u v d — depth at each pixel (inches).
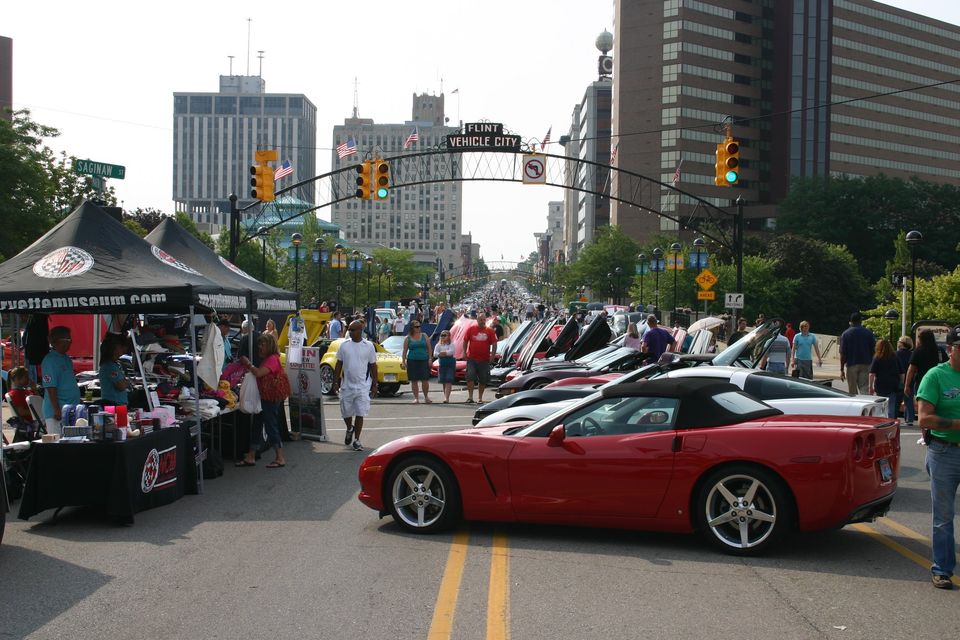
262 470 462.0
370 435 599.5
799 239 2935.5
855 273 2999.5
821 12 4877.0
